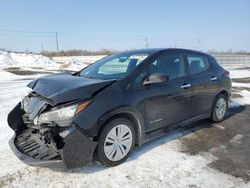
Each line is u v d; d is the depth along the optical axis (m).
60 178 2.95
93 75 3.93
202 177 3.02
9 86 10.21
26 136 3.48
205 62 4.92
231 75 17.11
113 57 4.38
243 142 4.18
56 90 3.08
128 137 3.36
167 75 3.57
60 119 2.82
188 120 4.37
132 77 3.42
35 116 3.10
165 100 3.77
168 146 3.94
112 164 3.21
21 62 31.62
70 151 2.77
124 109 3.19
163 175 3.06
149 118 3.57
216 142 4.16
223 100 5.28
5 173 3.05
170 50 4.17
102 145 3.06
